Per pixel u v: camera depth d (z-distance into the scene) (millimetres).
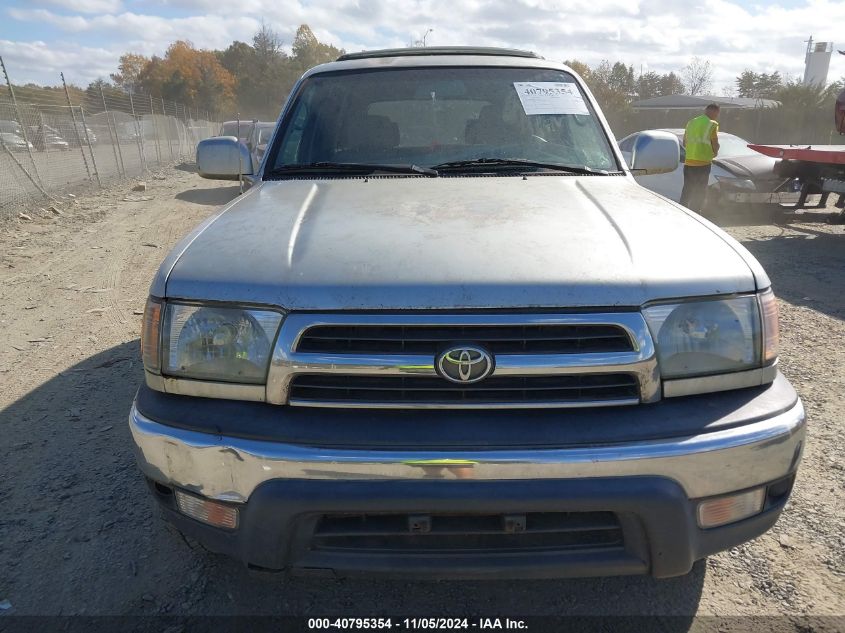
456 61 3373
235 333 1847
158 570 2412
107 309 5664
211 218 2387
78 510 2779
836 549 2506
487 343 1776
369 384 1797
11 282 6594
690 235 2090
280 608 2227
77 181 15086
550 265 1852
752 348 1887
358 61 3451
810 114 29859
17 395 3939
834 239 8773
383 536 1798
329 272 1851
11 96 12227
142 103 21609
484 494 1692
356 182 2744
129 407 3766
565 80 3334
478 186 2633
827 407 3703
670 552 1777
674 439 1732
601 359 1773
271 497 1734
